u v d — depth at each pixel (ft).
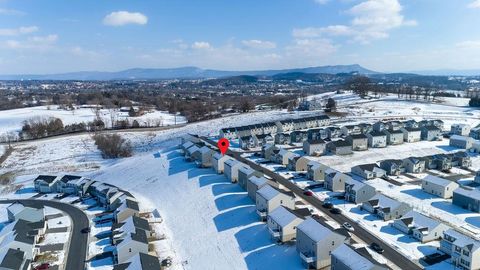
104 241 167.22
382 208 169.68
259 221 170.30
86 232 177.68
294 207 172.14
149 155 313.53
